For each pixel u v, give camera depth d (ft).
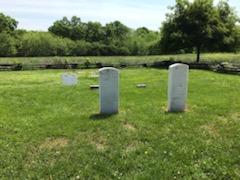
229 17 105.91
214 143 25.46
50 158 23.02
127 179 19.54
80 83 59.88
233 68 84.33
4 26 239.50
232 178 19.67
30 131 28.71
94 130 28.94
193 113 34.81
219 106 38.34
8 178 19.97
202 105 38.99
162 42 109.09
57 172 20.70
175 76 35.42
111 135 27.66
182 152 23.49
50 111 36.11
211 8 103.24
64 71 95.91
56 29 283.59
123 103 40.01
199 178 19.69
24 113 35.09
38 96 45.24
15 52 184.96
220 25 103.81
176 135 27.45
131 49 209.97
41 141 26.43
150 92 48.37
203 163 21.57
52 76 79.41
